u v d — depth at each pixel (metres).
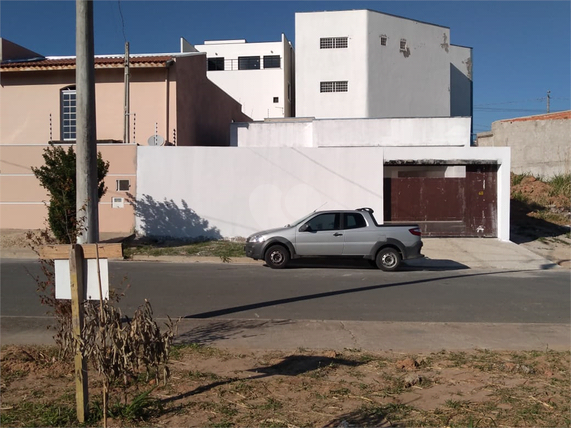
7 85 24.72
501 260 18.20
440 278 14.30
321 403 5.38
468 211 21.61
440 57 43.00
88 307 4.71
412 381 5.96
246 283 12.90
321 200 21.03
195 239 20.84
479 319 9.52
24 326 8.49
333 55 40.91
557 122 32.34
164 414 5.05
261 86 47.88
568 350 7.50
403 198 21.58
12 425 4.77
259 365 6.57
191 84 25.91
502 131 33.94
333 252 15.26
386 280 13.72
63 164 16.19
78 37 6.62
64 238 15.23
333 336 8.16
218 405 5.27
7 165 21.00
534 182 30.95
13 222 21.00
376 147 21.03
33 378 5.96
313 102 41.06
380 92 40.94
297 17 41.28
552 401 5.49
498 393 5.72
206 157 20.94
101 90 24.11
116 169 20.92
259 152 21.00
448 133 25.16
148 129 23.84
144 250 18.45
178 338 7.88
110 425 4.80
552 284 13.59
